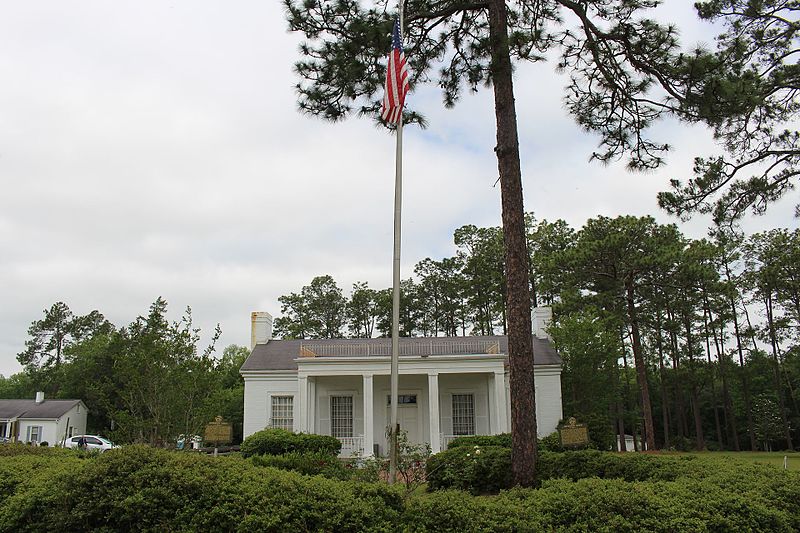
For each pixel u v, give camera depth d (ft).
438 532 20.62
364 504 21.39
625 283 116.47
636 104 42.65
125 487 22.03
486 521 20.94
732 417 143.13
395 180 36.01
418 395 96.07
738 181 48.26
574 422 40.57
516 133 39.34
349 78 39.93
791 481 26.32
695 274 111.75
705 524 21.48
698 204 48.73
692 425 167.43
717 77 37.68
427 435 94.38
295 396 94.73
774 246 141.18
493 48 38.63
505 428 88.17
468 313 192.54
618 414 143.23
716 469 30.25
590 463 36.11
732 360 151.94
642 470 33.88
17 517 22.70
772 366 145.07
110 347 183.01
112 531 21.29
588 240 124.47
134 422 46.24
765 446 149.48
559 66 43.34
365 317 218.79
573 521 22.04
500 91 39.52
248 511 20.88
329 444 75.77
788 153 47.24
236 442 140.87
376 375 93.76
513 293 37.29
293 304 221.87
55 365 246.27
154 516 21.27
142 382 47.73
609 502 22.53
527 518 21.66
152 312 50.57
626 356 145.07
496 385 89.51
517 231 37.78
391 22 38.70
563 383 102.58
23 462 29.40
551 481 26.81
